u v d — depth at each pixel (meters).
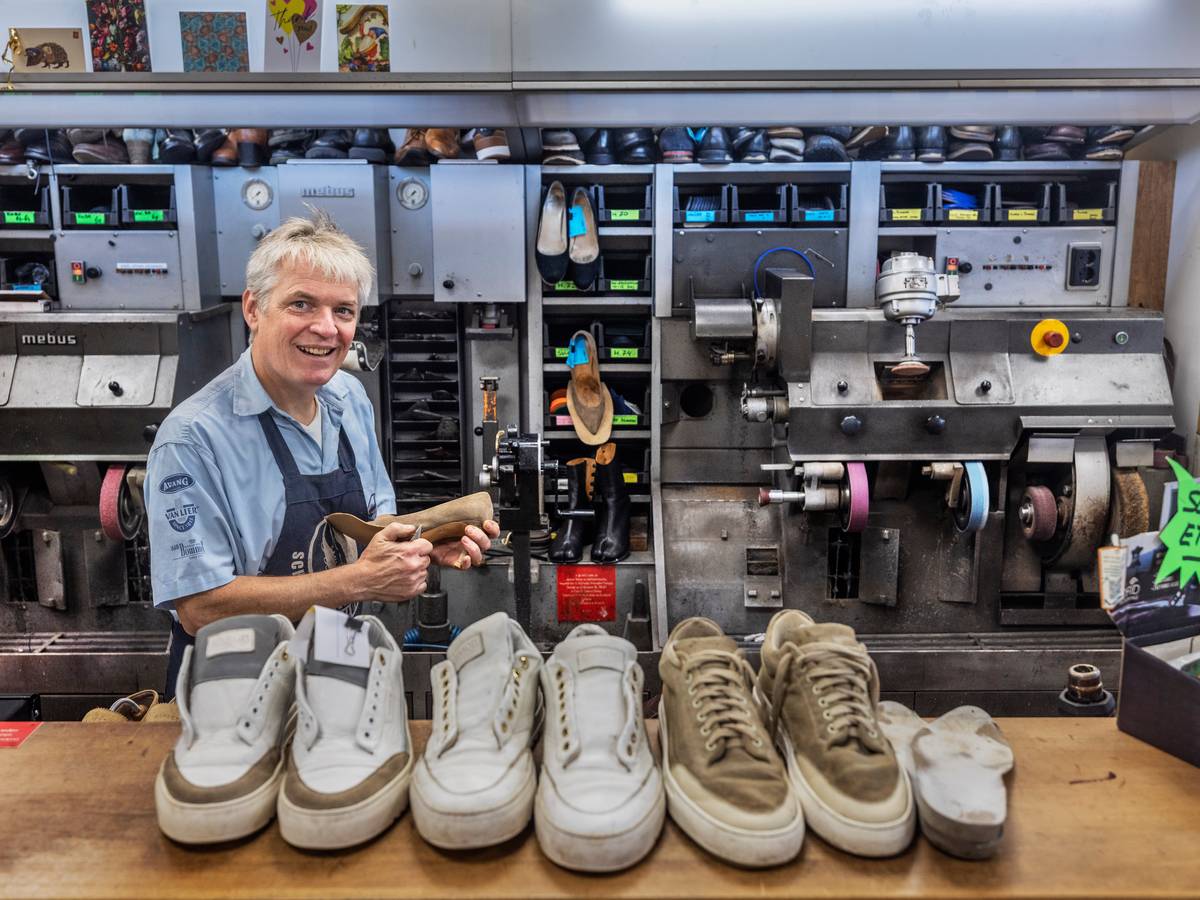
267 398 1.79
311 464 1.88
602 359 3.35
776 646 1.20
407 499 3.41
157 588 1.67
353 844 1.00
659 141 3.16
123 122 2.77
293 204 3.17
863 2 2.54
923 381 3.06
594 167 3.18
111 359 2.98
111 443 2.96
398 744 1.10
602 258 3.40
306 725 1.06
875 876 0.97
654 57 2.57
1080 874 0.98
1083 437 2.95
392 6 2.54
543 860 1.00
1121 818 1.08
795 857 1.00
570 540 3.16
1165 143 3.21
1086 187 3.37
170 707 1.79
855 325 2.96
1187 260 3.17
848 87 2.63
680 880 0.97
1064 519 2.98
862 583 3.10
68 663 3.04
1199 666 1.24
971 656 2.96
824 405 2.89
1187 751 1.20
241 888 0.95
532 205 3.22
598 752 1.04
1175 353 3.23
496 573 3.16
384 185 3.24
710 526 3.30
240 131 3.22
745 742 1.05
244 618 1.15
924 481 3.09
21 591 3.18
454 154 3.18
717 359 3.12
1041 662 2.96
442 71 2.58
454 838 0.98
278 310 1.70
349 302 1.74
